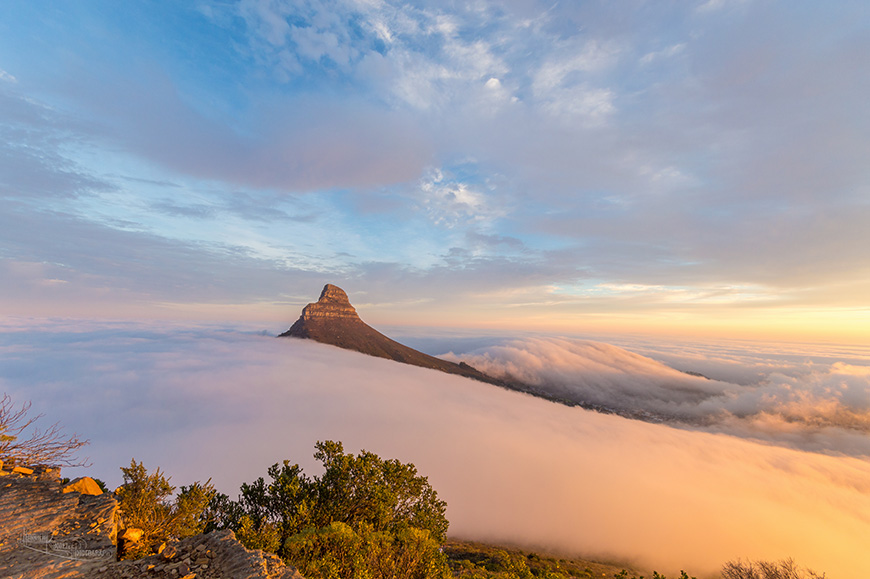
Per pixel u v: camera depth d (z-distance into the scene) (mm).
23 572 6355
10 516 7734
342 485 15602
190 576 7289
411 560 12383
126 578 6898
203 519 12312
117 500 9023
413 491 17688
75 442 11203
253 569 7625
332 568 10961
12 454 10086
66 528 7734
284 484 15164
